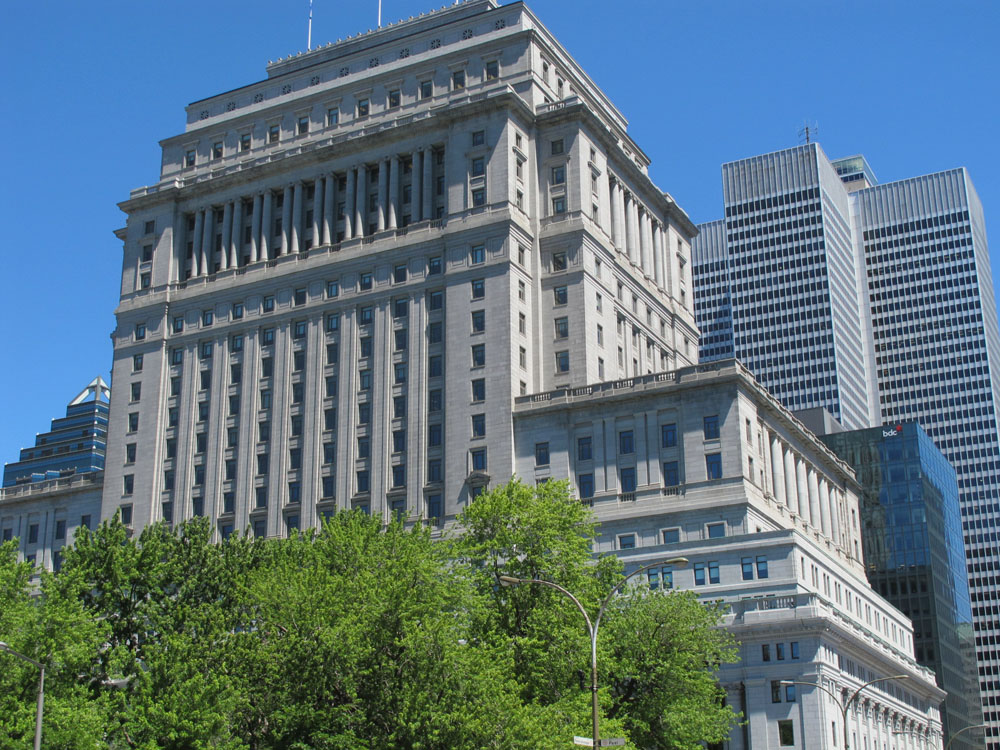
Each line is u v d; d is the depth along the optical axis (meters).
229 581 79.81
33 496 155.12
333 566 74.75
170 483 142.50
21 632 69.56
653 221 155.62
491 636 70.56
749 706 100.88
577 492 119.38
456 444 125.31
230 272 146.88
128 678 77.69
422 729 63.69
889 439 189.00
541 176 137.50
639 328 143.88
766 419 123.31
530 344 130.62
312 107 152.12
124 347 150.75
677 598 79.31
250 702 68.88
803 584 104.44
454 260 132.00
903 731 123.75
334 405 134.50
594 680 57.81
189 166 158.38
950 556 194.50
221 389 142.38
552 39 148.62
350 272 138.38
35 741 62.12
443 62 145.75
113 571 78.25
